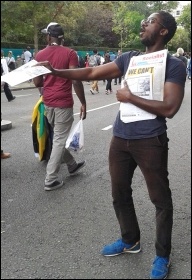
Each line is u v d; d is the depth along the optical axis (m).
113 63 2.95
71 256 3.20
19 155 6.19
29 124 8.96
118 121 2.88
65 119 4.59
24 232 3.60
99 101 13.42
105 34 42.81
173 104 2.57
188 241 3.41
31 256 3.20
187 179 5.07
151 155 2.71
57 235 3.55
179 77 2.59
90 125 8.83
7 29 21.33
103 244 3.38
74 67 4.43
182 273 2.95
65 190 4.66
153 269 2.88
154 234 3.53
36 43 23.62
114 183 2.97
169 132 8.15
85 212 4.04
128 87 2.69
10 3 19.05
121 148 2.85
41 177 5.12
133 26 34.19
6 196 4.46
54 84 4.51
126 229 3.11
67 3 24.97
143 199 4.36
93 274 2.95
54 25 4.50
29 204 4.24
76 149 4.75
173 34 2.69
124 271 2.98
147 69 2.65
